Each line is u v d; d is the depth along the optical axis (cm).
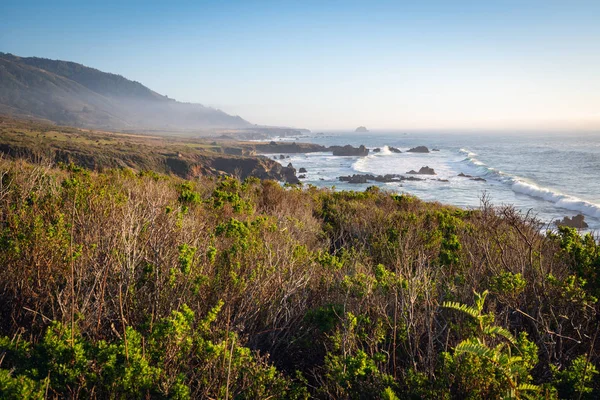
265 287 370
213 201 759
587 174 5312
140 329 276
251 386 246
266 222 576
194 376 246
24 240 334
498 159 8025
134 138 16688
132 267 332
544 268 405
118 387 209
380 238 651
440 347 300
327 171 8125
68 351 211
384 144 19262
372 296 372
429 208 1210
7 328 288
